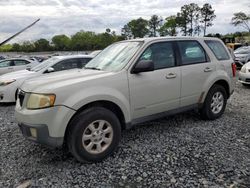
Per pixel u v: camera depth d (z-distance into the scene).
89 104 3.86
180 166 3.65
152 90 4.46
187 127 5.20
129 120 4.23
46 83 3.80
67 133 3.71
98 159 3.84
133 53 4.44
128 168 3.65
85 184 3.30
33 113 3.57
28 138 3.76
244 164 3.65
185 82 4.92
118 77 4.10
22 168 3.75
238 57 15.35
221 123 5.42
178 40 5.00
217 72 5.46
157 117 4.67
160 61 4.66
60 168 3.72
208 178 3.32
